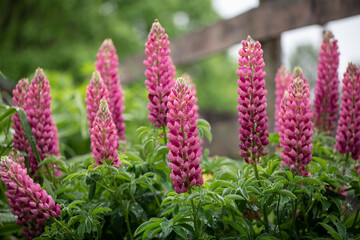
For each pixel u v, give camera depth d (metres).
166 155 1.98
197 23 15.34
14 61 10.56
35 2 10.88
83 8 11.21
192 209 1.57
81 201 1.72
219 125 9.76
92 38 11.86
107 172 1.76
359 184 1.73
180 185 1.55
